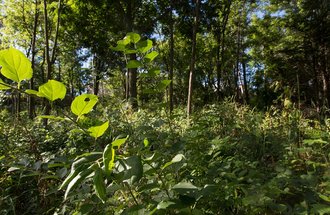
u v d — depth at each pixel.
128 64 1.92
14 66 1.14
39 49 20.05
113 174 1.24
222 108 5.49
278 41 24.91
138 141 2.55
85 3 16.77
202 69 29.36
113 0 16.58
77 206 2.03
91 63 24.89
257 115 5.49
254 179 2.22
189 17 17.28
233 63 28.62
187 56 25.98
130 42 1.88
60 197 2.58
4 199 2.66
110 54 20.55
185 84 27.53
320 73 22.45
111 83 26.33
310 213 1.75
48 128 6.05
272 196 1.92
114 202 1.94
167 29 20.28
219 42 23.00
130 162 1.20
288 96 6.43
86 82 28.23
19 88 1.18
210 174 2.16
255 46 28.06
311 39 21.48
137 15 18.25
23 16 17.05
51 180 2.65
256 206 1.85
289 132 4.19
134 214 1.44
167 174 2.02
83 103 1.30
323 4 19.62
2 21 18.67
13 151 3.72
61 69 28.83
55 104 1.31
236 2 25.95
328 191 1.88
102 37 19.98
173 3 16.25
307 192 1.95
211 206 1.93
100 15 18.12
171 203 1.38
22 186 2.87
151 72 1.97
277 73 25.47
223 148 3.10
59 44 21.84
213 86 25.86
